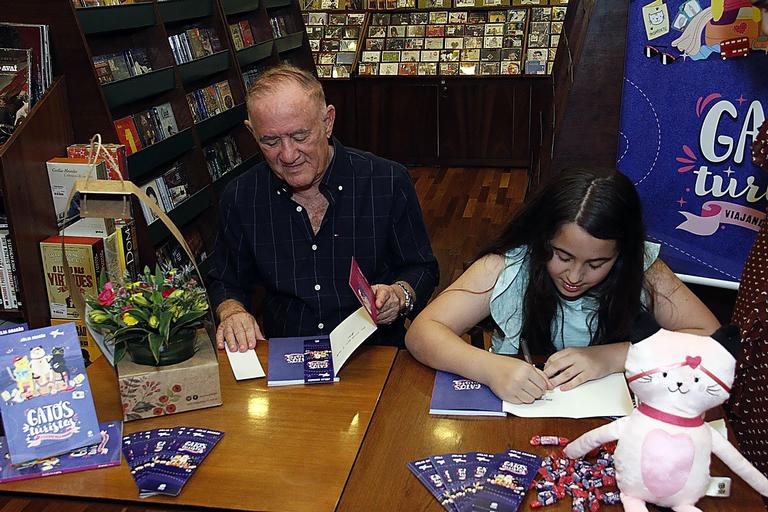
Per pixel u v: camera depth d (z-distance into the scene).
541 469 1.11
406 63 6.49
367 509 1.04
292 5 4.93
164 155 2.92
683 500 0.99
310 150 1.65
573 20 3.27
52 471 1.14
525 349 1.52
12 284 2.30
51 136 2.27
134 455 1.17
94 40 2.77
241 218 1.88
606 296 1.48
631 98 2.05
